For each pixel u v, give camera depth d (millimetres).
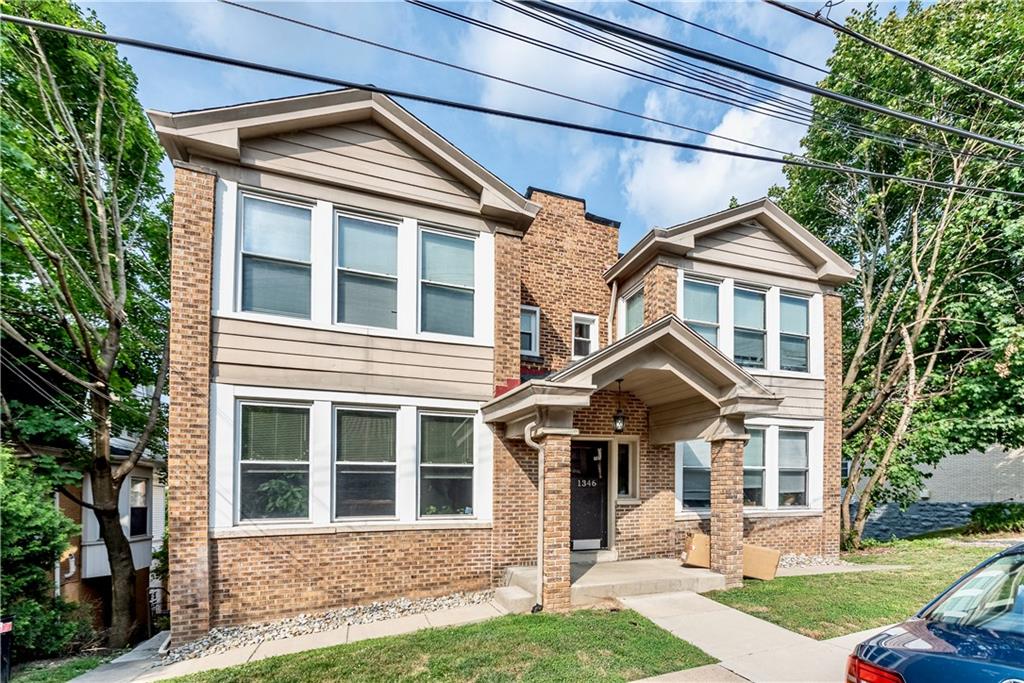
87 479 11719
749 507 10906
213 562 6918
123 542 8977
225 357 7270
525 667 5223
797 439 11477
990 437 12664
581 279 11906
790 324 11656
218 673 5305
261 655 6004
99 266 9125
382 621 7035
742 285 11250
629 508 9992
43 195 9758
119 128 9805
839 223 16125
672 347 8383
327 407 7727
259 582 7086
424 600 7855
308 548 7367
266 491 7355
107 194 10367
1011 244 11883
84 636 7855
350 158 8203
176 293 7016
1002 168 11812
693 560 8906
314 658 5586
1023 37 11438
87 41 9148
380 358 8125
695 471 10750
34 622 6848
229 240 7430
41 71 8852
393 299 8391
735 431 8562
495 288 8992
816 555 11109
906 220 14578
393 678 5043
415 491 8109
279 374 7520
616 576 8172
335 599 7426
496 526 8484
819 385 11625
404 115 8320
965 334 12758
